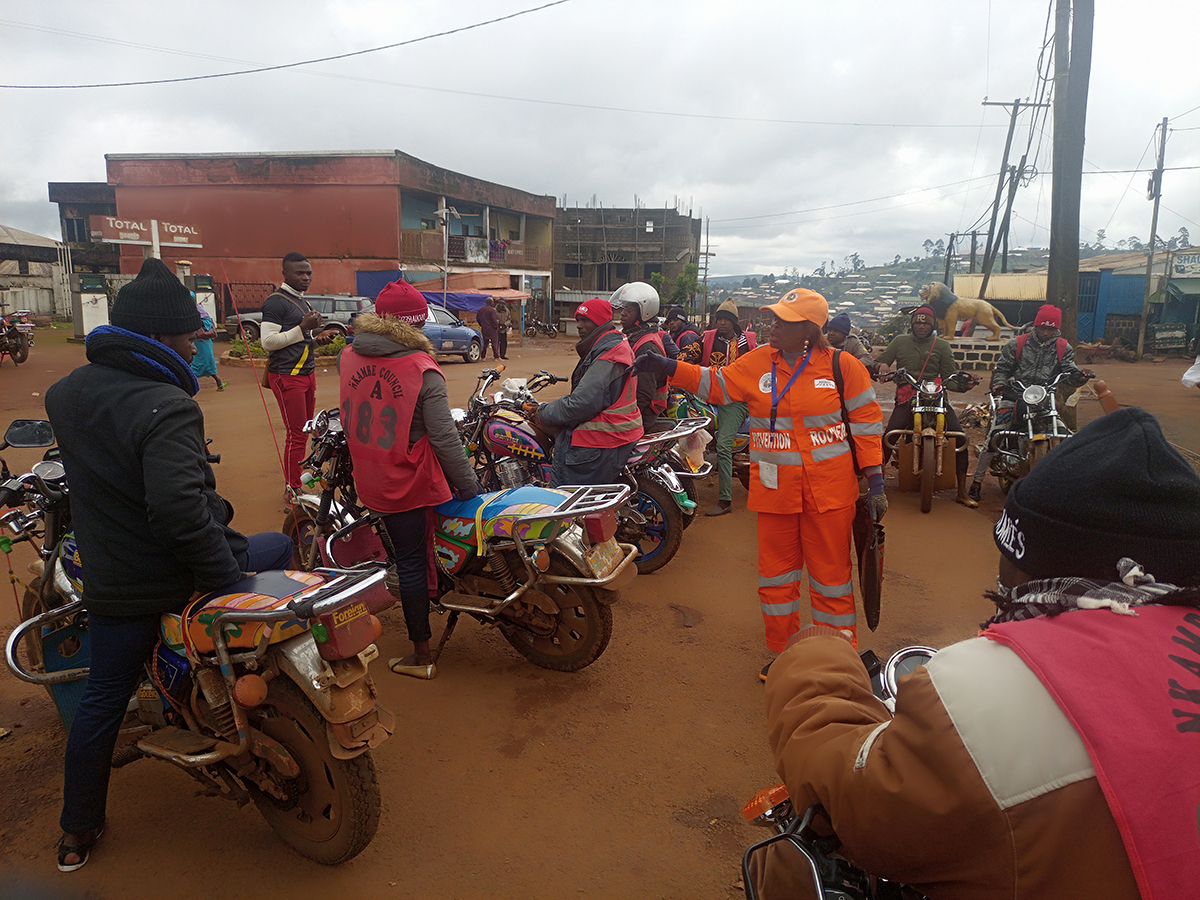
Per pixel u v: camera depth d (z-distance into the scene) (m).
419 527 3.52
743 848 2.60
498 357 22.02
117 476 2.25
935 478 6.58
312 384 5.68
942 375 6.91
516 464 4.61
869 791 1.02
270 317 5.45
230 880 2.43
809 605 4.66
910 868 1.01
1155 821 0.84
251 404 11.73
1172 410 13.40
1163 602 0.99
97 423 2.24
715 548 5.69
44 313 33.28
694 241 51.28
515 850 2.57
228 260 29.59
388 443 3.31
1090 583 1.04
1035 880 0.88
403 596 3.60
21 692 3.49
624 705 3.49
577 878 2.46
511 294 31.38
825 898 1.15
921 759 0.97
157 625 2.44
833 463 3.47
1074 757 0.88
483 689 3.61
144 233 22.45
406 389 3.28
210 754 2.36
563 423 4.42
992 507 6.93
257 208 29.30
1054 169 12.89
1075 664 0.94
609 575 3.42
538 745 3.17
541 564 3.37
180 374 2.39
